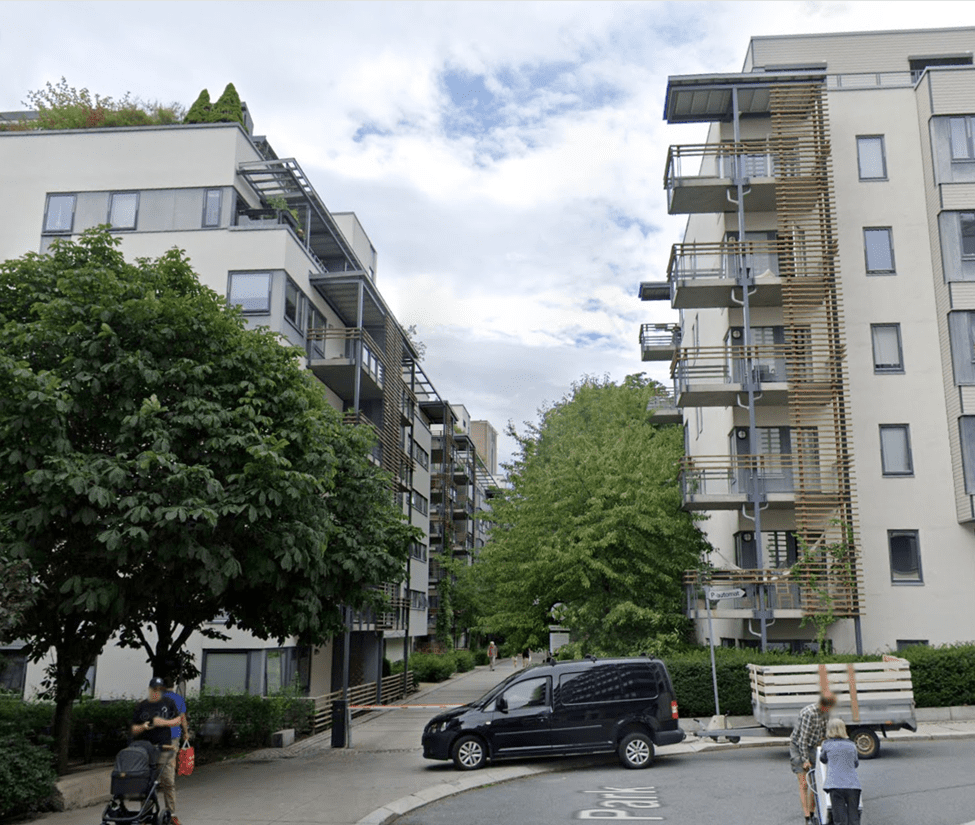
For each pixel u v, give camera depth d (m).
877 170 27.30
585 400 39.38
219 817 11.46
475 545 72.62
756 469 25.31
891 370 26.12
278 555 13.84
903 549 25.22
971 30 30.64
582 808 12.20
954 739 18.34
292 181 29.31
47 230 27.92
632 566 25.69
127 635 17.30
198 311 14.70
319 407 17.22
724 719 20.39
